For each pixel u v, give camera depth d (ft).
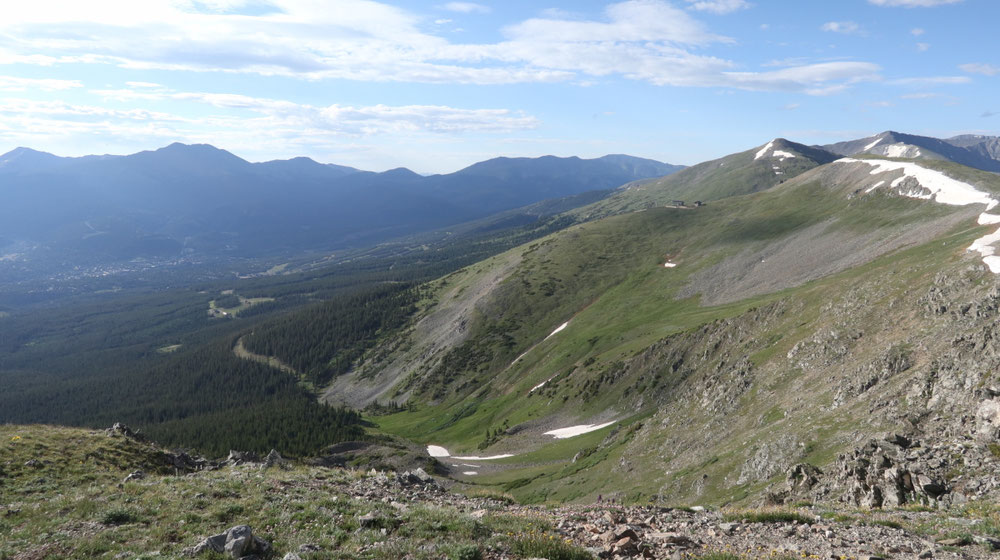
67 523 61.31
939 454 90.89
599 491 214.07
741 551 50.72
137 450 110.01
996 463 82.43
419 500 77.56
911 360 151.53
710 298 540.11
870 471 92.38
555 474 266.36
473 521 57.31
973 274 173.88
